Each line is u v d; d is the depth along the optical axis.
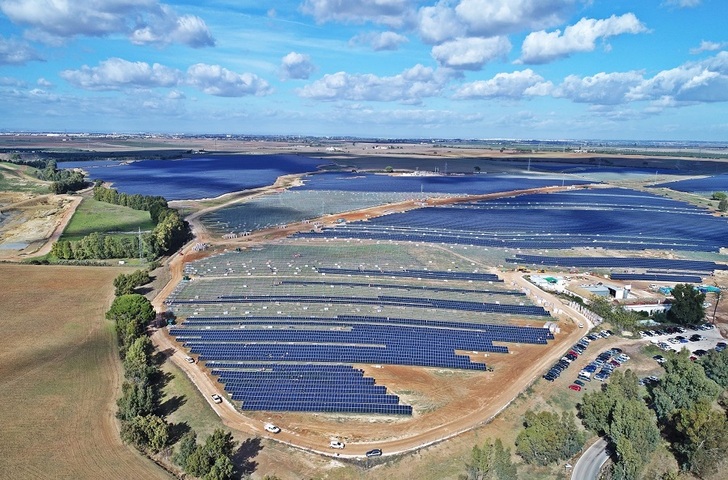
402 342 143.75
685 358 119.50
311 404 112.56
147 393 106.88
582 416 109.44
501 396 116.81
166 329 150.50
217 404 112.50
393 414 109.69
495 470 89.88
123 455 93.88
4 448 94.44
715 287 192.62
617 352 139.62
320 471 91.81
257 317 159.00
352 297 178.62
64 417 104.75
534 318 163.75
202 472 86.31
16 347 135.00
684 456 97.25
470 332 151.50
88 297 172.12
